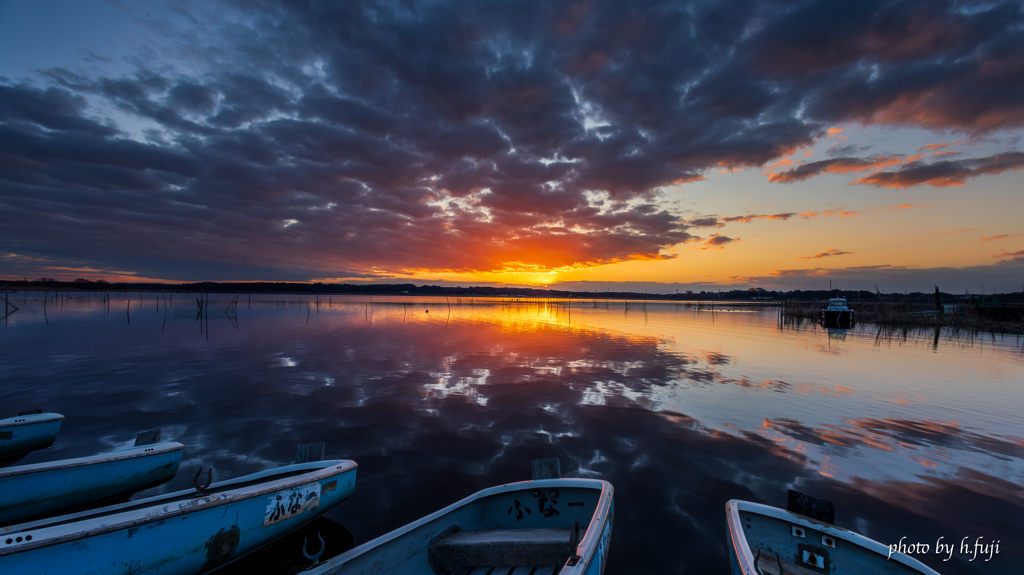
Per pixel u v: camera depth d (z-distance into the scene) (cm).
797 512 439
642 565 448
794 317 4959
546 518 502
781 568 375
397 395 1134
